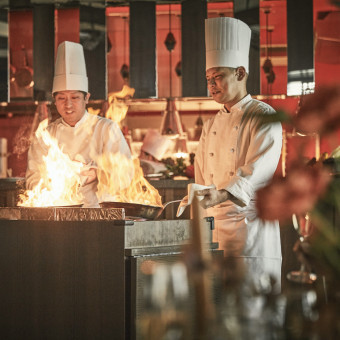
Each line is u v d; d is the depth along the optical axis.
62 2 6.94
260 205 1.00
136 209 2.61
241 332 0.90
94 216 2.34
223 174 3.21
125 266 2.23
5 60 7.11
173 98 6.98
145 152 6.81
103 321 2.24
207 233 2.56
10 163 8.80
